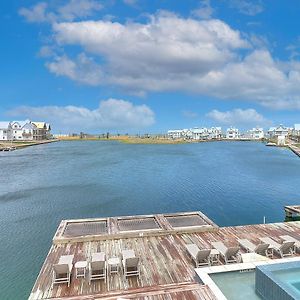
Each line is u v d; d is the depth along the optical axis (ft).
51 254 41.70
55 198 99.66
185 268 37.76
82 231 49.32
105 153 282.56
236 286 31.60
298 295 25.25
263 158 243.19
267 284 28.58
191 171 165.99
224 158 240.94
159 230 49.14
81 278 35.17
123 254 37.73
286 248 41.70
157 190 113.70
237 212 85.05
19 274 45.55
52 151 304.91
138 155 262.47
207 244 45.85
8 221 73.56
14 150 311.27
